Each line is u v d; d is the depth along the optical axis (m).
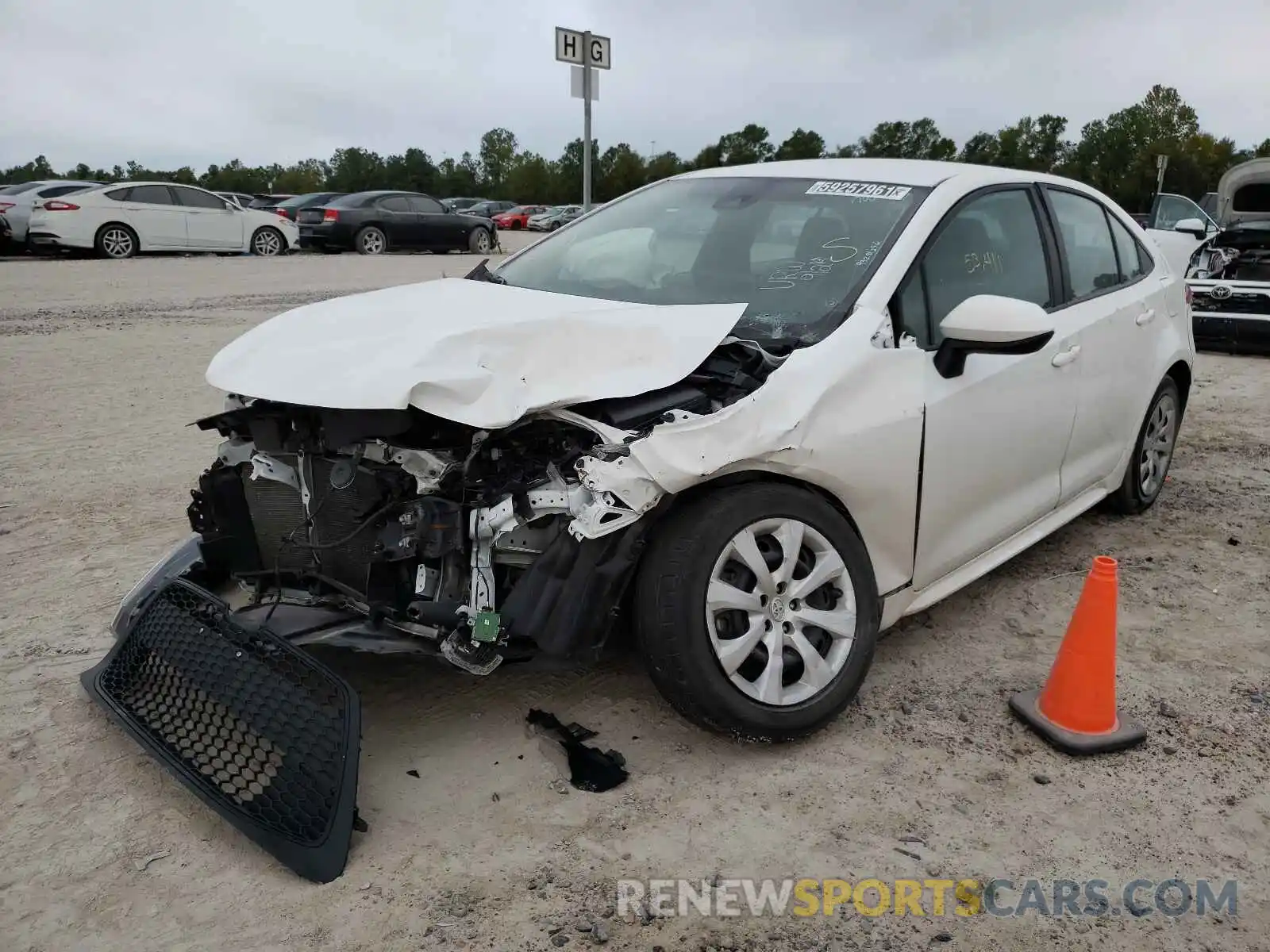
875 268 3.43
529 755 3.03
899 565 3.45
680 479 2.76
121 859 2.57
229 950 2.27
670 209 4.22
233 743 2.79
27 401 7.37
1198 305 10.10
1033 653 3.77
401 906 2.41
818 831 2.71
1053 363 3.99
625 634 3.21
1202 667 3.67
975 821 2.77
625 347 3.00
